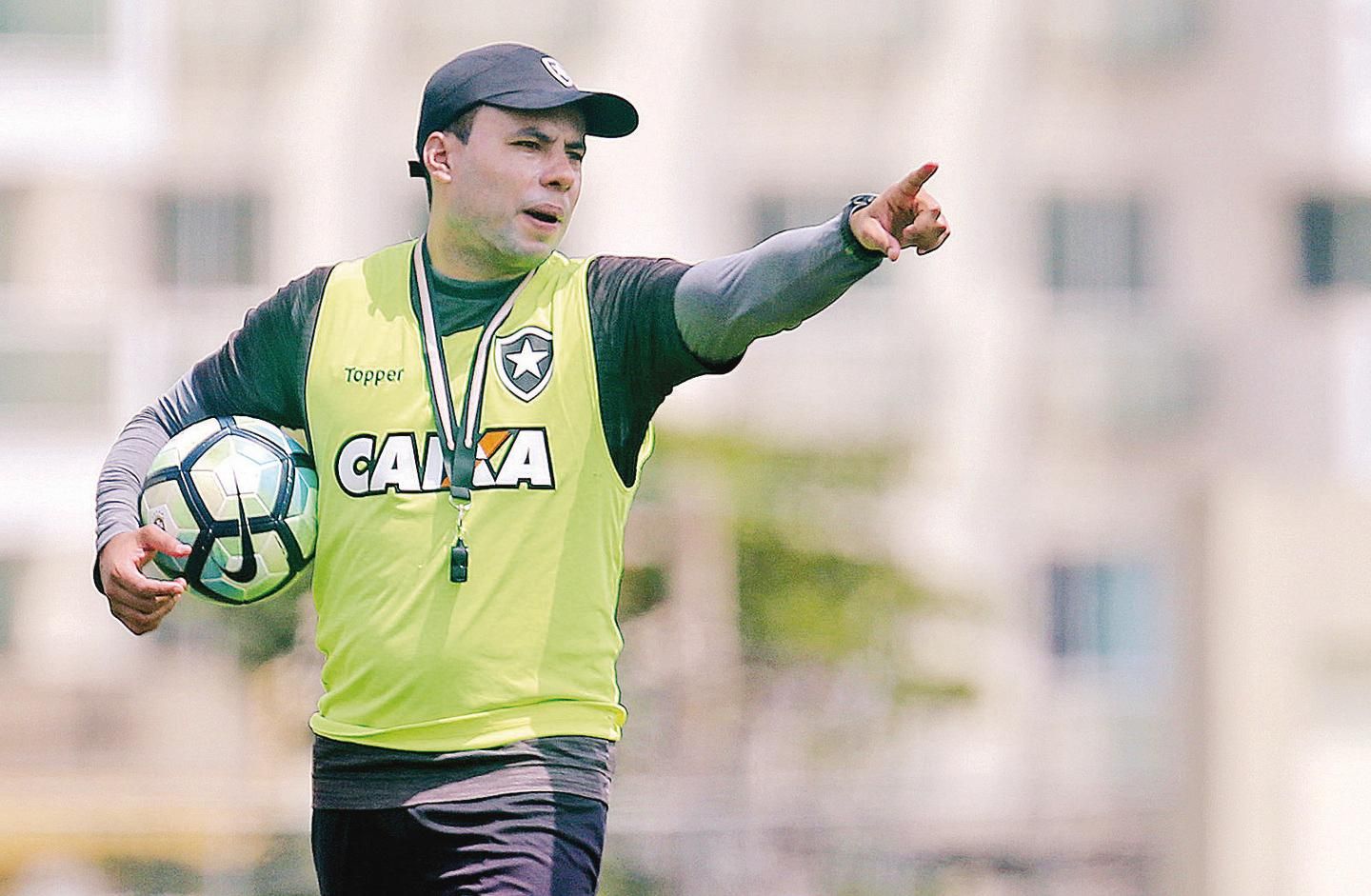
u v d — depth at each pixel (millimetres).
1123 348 81500
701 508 48656
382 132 79062
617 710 17250
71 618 78562
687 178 80750
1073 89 82312
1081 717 72688
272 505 17453
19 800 58094
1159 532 79812
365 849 16891
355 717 16938
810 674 49500
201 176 78875
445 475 16703
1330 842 49812
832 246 15328
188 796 49750
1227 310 82000
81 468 78688
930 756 57469
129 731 68312
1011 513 80312
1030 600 79938
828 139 81438
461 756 16609
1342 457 81000
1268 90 82188
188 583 17547
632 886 43000
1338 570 49531
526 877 16391
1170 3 82375
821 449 51156
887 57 81562
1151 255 82500
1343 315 81375
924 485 60500
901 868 46250
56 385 78625
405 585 16672
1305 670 49406
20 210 78562
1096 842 51094
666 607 48188
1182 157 82438
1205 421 81750
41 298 78438
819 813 45844
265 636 44031
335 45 79000
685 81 80875
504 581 16641
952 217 81750
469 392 16781
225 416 17906
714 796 45156
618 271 17000
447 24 79438
